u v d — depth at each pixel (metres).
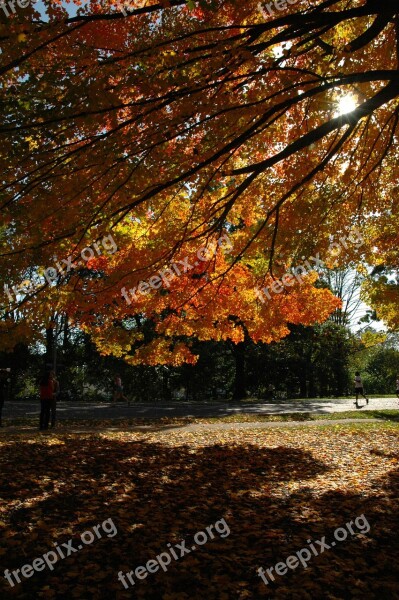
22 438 11.38
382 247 9.31
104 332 8.40
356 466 8.93
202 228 8.06
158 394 41.19
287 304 8.93
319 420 17.28
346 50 5.82
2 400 15.36
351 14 5.31
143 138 5.55
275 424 15.91
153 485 7.24
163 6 4.82
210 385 41.62
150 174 6.01
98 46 5.55
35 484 6.92
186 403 27.80
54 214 5.84
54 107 5.00
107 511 5.89
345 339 37.41
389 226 9.28
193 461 9.12
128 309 8.08
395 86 5.66
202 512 6.03
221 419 17.33
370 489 7.18
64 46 5.38
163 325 9.14
